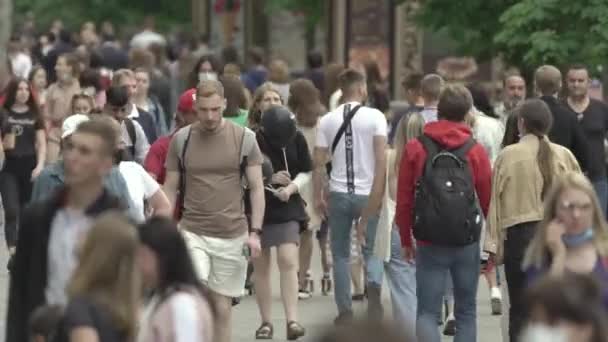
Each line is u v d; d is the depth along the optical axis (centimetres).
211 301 1850
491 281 3753
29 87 4300
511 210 2809
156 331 1822
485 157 2808
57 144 4488
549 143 2830
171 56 7688
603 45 4669
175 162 2869
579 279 1470
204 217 2847
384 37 6481
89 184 2047
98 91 4566
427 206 2775
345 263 3372
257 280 3356
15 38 8125
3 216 4234
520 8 4775
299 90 3909
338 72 4484
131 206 2339
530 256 2284
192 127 2869
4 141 4266
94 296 1803
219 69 4816
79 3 12000
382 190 3244
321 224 4041
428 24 5150
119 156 2548
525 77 4838
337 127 3347
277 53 8119
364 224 3262
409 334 1221
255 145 2867
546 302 1455
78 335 1784
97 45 8025
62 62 4541
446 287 3119
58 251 2038
